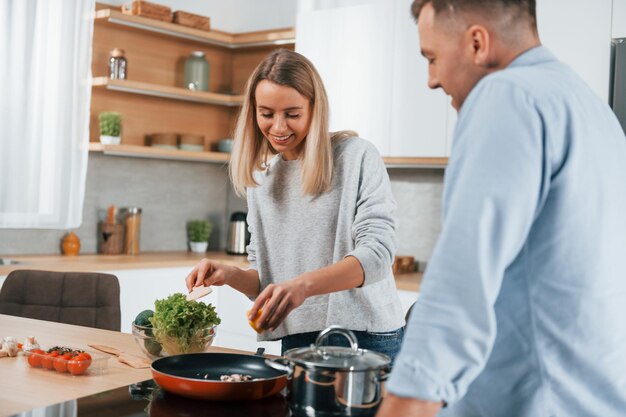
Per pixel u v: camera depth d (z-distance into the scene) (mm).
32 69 4062
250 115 2020
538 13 3594
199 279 1873
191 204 5188
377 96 4156
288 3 4902
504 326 1147
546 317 1114
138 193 4840
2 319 2381
